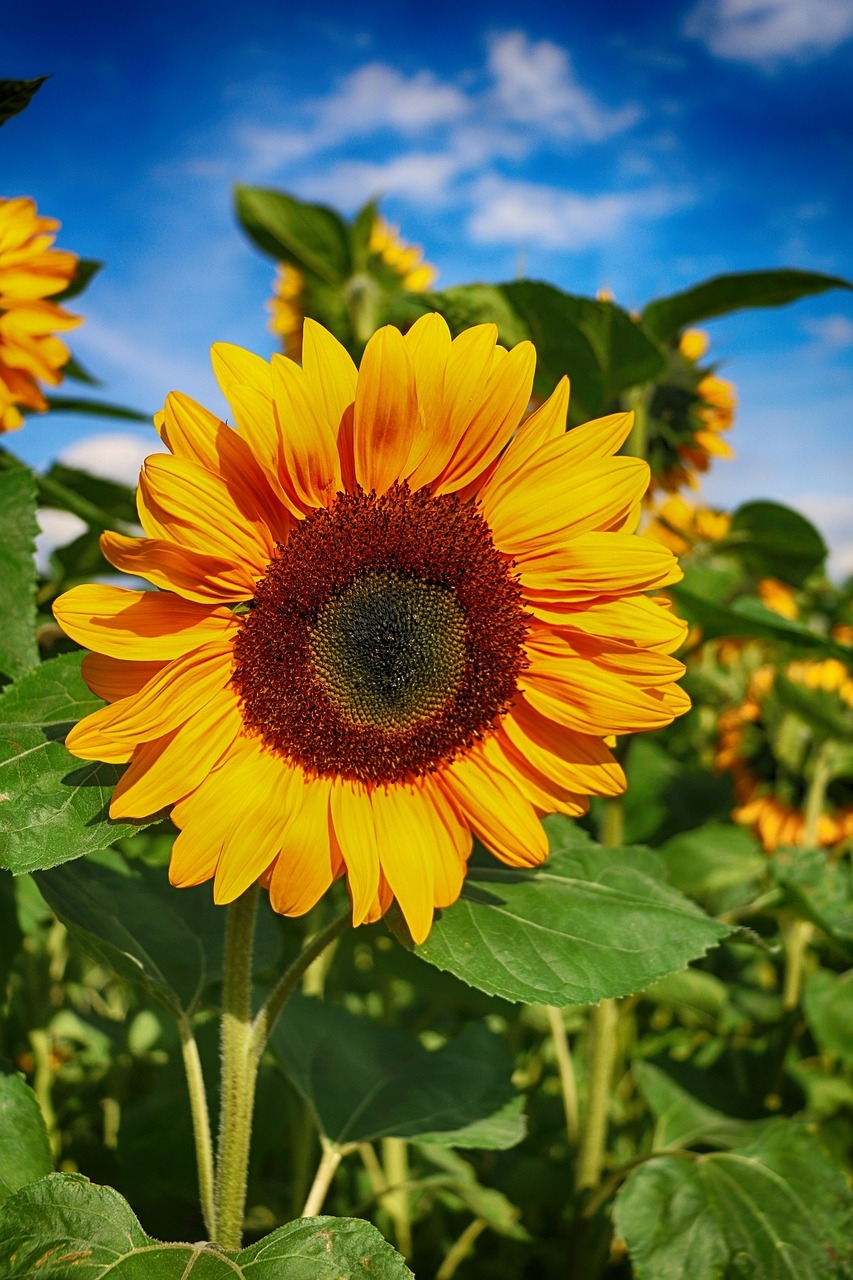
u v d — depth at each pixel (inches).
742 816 36.0
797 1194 20.3
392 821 15.9
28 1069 32.4
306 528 15.6
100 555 24.8
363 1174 30.5
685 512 41.4
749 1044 35.6
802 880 27.7
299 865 15.4
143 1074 34.8
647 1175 20.8
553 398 15.9
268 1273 13.3
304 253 43.0
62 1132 31.3
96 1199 13.9
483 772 16.3
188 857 14.9
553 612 16.3
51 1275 13.0
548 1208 28.9
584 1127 25.1
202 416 14.7
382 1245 13.7
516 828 16.0
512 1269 28.0
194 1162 25.2
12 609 18.7
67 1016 30.9
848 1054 26.3
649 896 17.6
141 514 14.6
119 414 27.9
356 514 15.7
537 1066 34.2
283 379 14.7
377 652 15.7
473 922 16.0
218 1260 13.6
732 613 25.4
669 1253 19.6
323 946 16.5
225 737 15.5
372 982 38.2
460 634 16.1
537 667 16.4
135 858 22.8
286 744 15.7
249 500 15.2
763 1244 19.5
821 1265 19.3
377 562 15.9
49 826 14.3
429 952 15.3
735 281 24.5
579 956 15.6
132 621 14.8
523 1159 28.8
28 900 23.3
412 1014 37.7
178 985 18.7
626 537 15.8
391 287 45.9
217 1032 27.1
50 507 23.6
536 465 16.0
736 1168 20.9
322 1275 13.4
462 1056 23.0
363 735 15.8
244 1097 16.3
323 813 15.7
